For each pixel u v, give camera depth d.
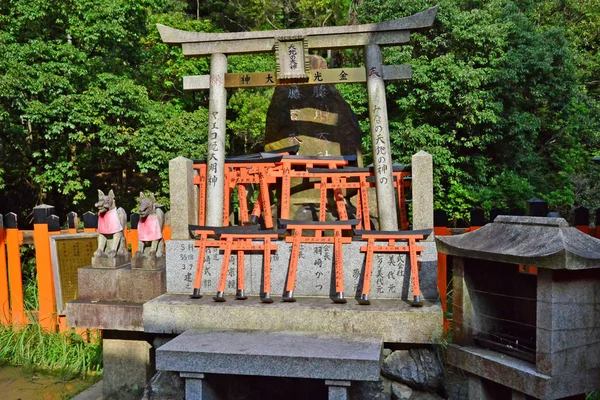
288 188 5.77
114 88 12.55
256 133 17.48
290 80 5.73
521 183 13.67
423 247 4.91
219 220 5.73
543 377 3.57
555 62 15.78
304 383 5.32
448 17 14.40
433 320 4.44
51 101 12.05
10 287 7.52
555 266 3.42
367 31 5.61
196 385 4.19
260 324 4.75
